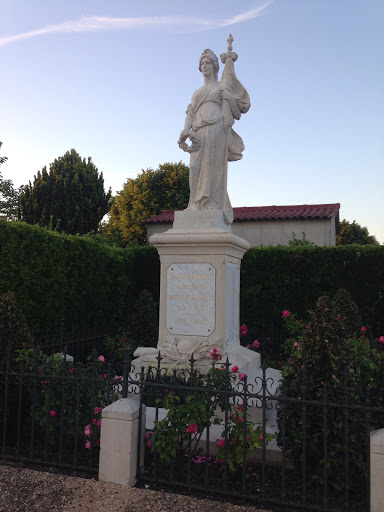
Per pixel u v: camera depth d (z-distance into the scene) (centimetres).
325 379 355
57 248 840
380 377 395
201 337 600
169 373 581
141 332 981
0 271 700
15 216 2000
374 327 920
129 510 310
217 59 688
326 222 1533
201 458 394
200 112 655
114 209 3047
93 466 390
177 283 616
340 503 332
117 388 566
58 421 428
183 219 638
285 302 995
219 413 496
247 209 1781
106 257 1027
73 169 1859
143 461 378
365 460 357
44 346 702
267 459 404
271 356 925
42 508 311
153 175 2872
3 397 435
